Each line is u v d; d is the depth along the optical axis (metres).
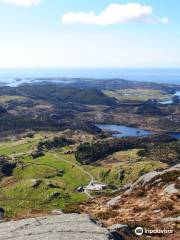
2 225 27.25
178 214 35.62
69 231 24.77
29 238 23.81
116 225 29.78
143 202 42.22
